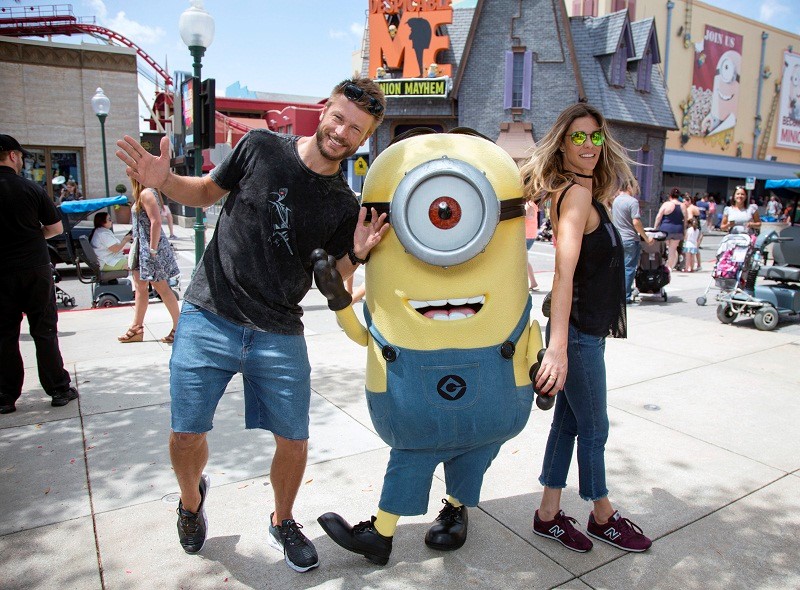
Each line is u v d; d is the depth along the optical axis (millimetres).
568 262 2332
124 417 4234
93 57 25000
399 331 2365
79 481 3318
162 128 32625
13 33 32031
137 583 2479
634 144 21922
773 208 25516
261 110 34969
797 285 7430
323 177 2398
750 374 5344
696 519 3018
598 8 28906
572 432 2738
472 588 2484
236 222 2391
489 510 3084
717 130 34281
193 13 6848
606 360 5781
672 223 12641
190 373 2396
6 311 4148
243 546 2748
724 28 33219
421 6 20094
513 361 2430
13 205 3953
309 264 2502
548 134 2512
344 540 2588
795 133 38844
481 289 2334
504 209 2354
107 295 8594
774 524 2980
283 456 2533
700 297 8680
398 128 21391
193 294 2457
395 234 2338
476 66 20594
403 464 2529
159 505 3078
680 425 4199
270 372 2434
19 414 4285
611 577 2564
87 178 25641
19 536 2789
